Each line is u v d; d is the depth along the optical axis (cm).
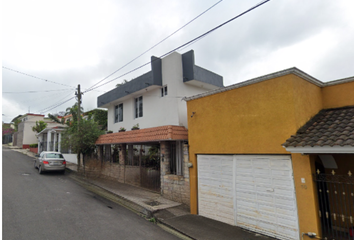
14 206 734
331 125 505
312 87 606
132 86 1371
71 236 529
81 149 1446
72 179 1340
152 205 787
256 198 575
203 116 736
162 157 940
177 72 1172
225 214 645
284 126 529
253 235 555
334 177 464
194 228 605
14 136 3778
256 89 595
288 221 509
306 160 487
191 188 747
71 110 2156
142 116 1375
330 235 502
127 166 1180
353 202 522
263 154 569
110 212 735
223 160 668
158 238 550
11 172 1398
